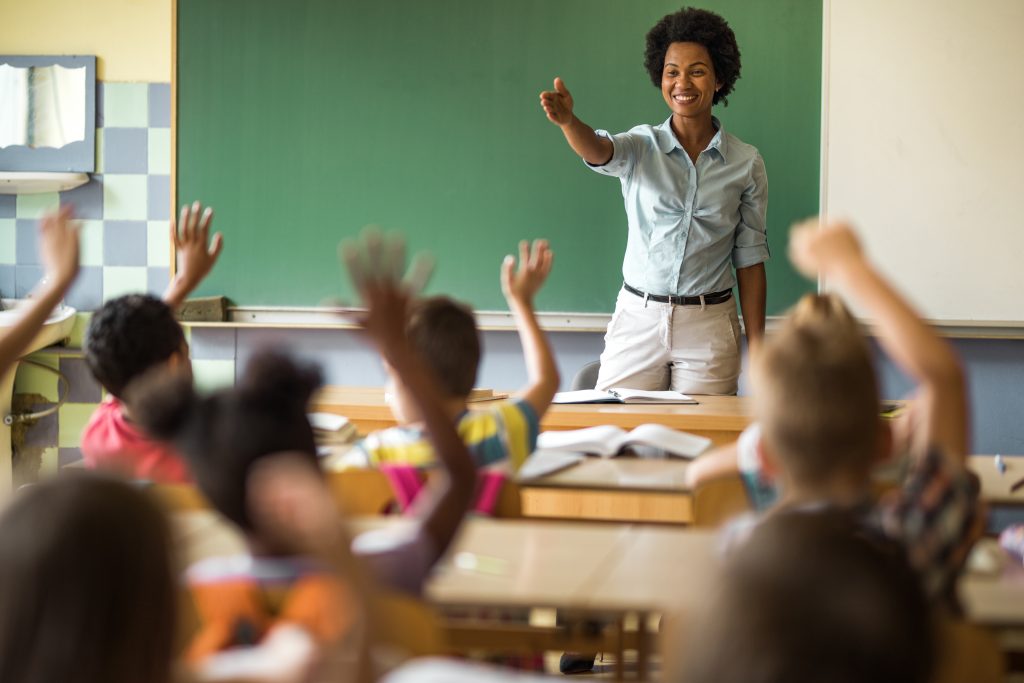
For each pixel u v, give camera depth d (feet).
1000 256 13.58
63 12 14.56
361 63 14.14
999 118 13.47
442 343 6.31
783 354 3.69
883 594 1.80
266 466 3.23
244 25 14.17
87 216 14.70
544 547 5.26
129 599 2.13
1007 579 4.88
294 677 2.84
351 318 3.96
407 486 6.08
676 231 12.55
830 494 3.59
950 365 4.00
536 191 14.11
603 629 7.32
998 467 7.86
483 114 14.08
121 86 14.57
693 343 12.62
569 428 9.99
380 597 2.78
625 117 13.93
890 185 13.66
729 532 3.35
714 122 12.87
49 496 2.19
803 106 13.75
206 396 3.49
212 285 14.46
